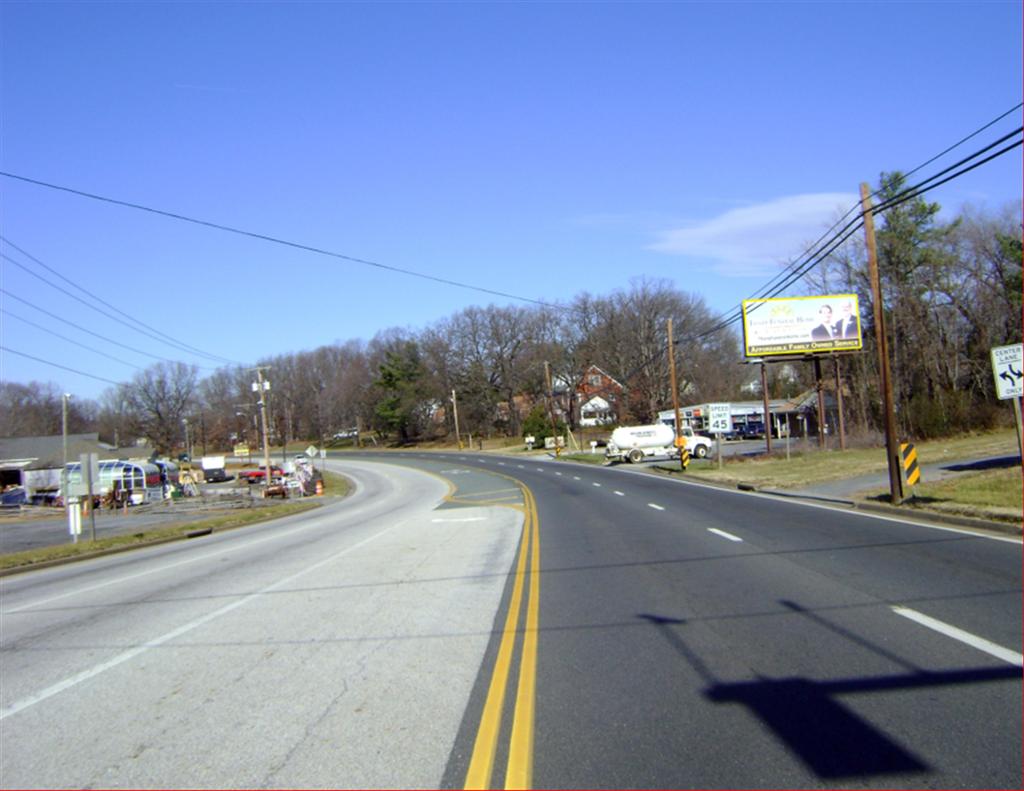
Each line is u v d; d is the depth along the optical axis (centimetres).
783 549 1324
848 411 5981
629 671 666
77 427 12900
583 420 10856
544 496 3203
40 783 479
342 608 1007
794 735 504
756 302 4672
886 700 558
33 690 693
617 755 487
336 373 15225
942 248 5353
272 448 15088
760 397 10494
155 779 477
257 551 1848
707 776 451
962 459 3052
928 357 5281
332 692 641
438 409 12431
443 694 623
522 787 447
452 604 1002
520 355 11212
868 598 897
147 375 12475
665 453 5938
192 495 5891
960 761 455
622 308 9500
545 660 712
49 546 2484
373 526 2389
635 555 1366
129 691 673
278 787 458
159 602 1153
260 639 849
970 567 1052
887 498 1983
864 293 5512
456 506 3081
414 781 460
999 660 635
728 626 805
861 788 429
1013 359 1611
